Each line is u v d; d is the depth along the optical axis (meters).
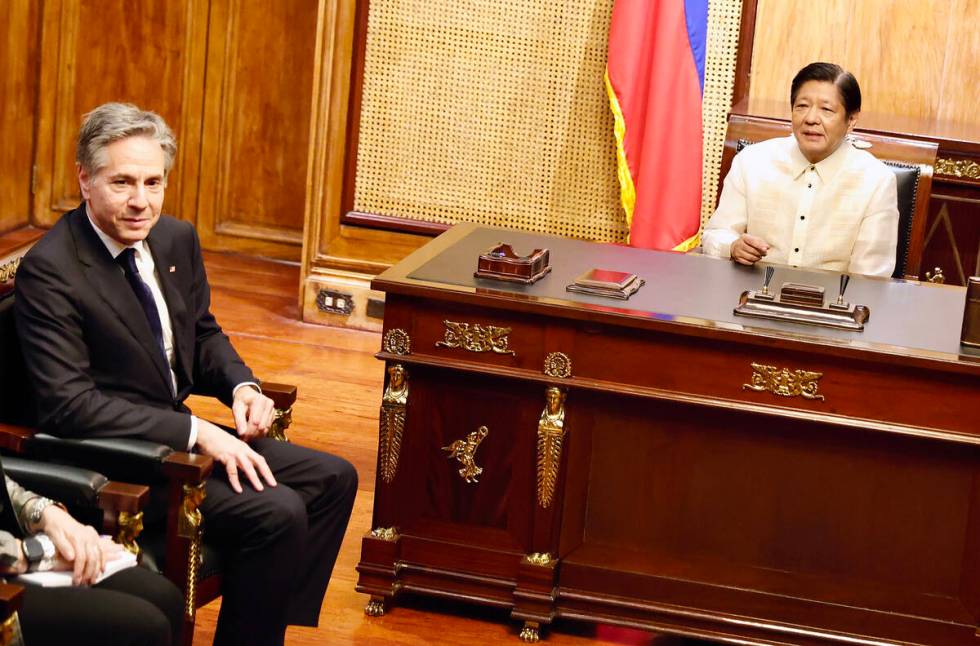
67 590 2.49
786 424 3.34
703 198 5.69
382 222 5.91
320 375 5.38
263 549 2.92
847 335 3.28
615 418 3.42
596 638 3.55
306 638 3.40
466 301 3.37
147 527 2.91
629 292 3.46
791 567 3.41
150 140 2.87
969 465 3.28
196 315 3.26
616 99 5.47
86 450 2.75
